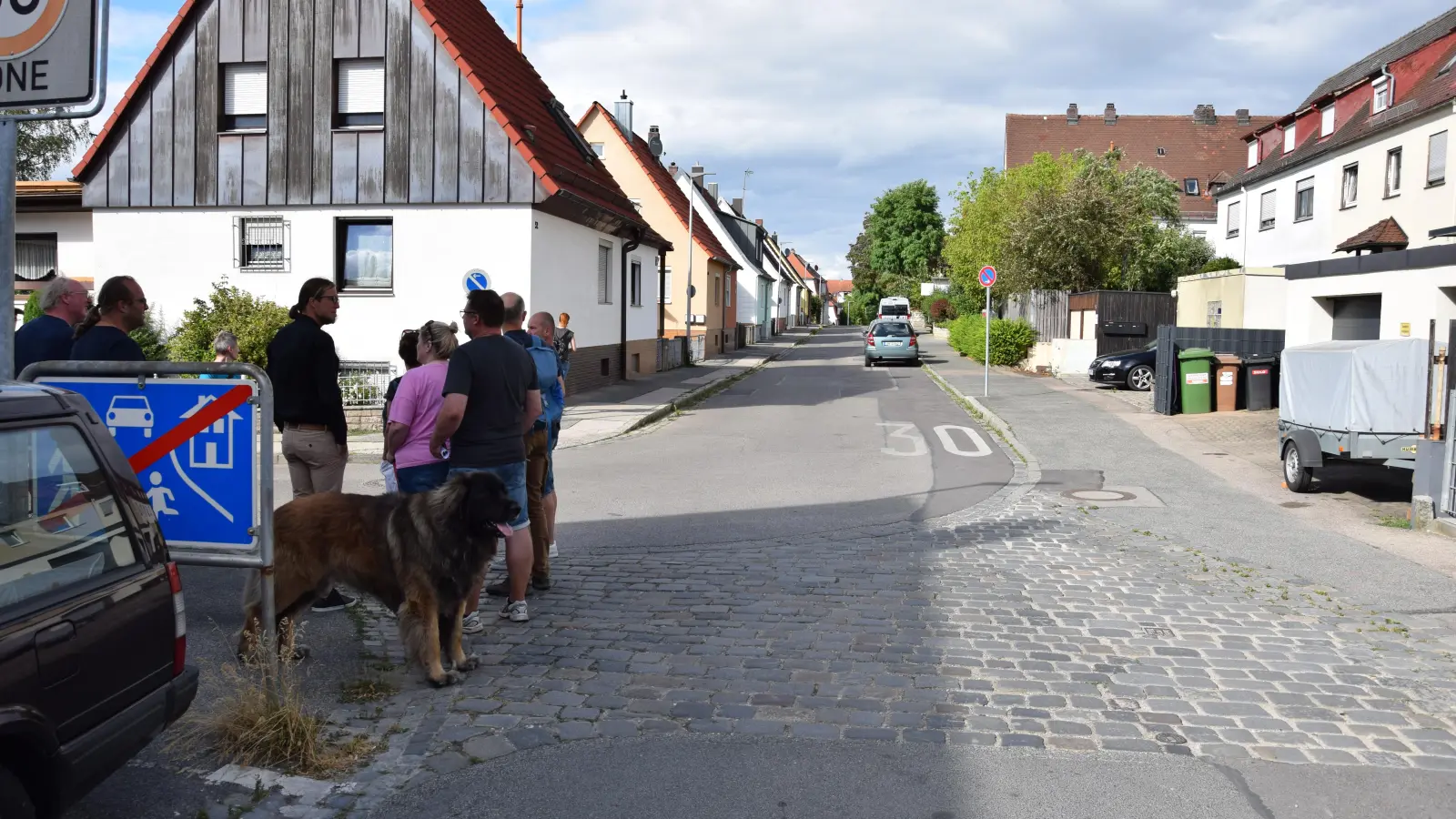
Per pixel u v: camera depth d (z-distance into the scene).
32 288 20.38
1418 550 8.41
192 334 16.91
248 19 18.89
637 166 41.41
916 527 9.36
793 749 4.36
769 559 8.02
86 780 3.15
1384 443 10.30
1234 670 5.40
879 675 5.29
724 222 57.66
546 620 6.28
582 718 4.70
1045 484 11.74
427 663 4.98
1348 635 6.04
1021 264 33.53
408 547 4.92
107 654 3.27
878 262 85.94
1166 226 48.25
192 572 7.32
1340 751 4.36
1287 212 34.34
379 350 19.08
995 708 4.84
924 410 20.25
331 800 3.90
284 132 18.97
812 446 15.15
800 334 74.75
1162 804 3.85
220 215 19.16
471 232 18.70
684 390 23.19
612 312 25.20
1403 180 26.67
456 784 4.02
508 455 5.81
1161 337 18.36
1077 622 6.28
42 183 20.36
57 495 3.23
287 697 4.40
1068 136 64.06
